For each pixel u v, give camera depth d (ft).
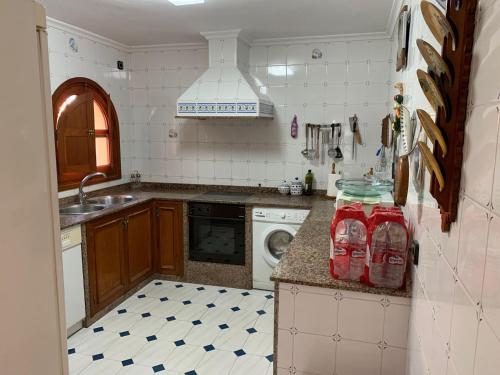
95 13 9.93
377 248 5.40
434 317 3.74
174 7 9.41
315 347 5.81
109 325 9.97
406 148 6.13
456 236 3.01
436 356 3.59
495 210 2.22
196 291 12.12
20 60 2.66
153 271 12.96
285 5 9.24
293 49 12.65
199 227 12.44
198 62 13.53
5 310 2.70
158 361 8.48
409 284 5.52
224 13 9.87
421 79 3.44
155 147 14.43
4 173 2.61
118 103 13.71
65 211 10.96
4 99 2.57
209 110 11.84
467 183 2.79
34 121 2.82
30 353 2.96
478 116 2.60
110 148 13.42
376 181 8.70
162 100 14.10
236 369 8.22
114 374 8.04
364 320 5.55
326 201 11.95
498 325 2.12
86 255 9.61
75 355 8.66
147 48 13.88
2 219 2.62
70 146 11.49
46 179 3.00
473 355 2.53
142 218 12.16
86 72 12.00
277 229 11.65
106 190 13.20
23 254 2.81
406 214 6.29
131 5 9.27
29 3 2.72
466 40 2.77
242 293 11.97
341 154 12.67
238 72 11.89
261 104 11.68
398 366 5.53
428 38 4.80
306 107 12.80
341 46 12.24
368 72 12.12
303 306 5.75
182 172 14.32
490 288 2.26
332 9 9.53
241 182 13.78
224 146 13.75
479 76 2.60
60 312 3.28
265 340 9.31
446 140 3.06
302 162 13.11
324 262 6.38
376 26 11.10
